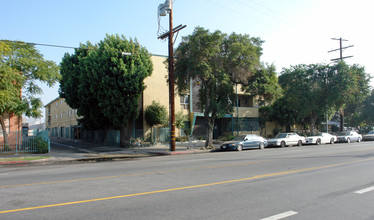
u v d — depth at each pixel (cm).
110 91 2342
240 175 940
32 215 517
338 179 847
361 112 4319
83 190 729
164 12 2109
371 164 1168
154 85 2944
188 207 564
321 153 1738
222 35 2073
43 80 1889
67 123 4756
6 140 2036
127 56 2366
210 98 2375
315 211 536
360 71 3088
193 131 3212
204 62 2025
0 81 1609
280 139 2528
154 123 2834
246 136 2302
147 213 527
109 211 539
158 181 848
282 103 3541
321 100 3058
